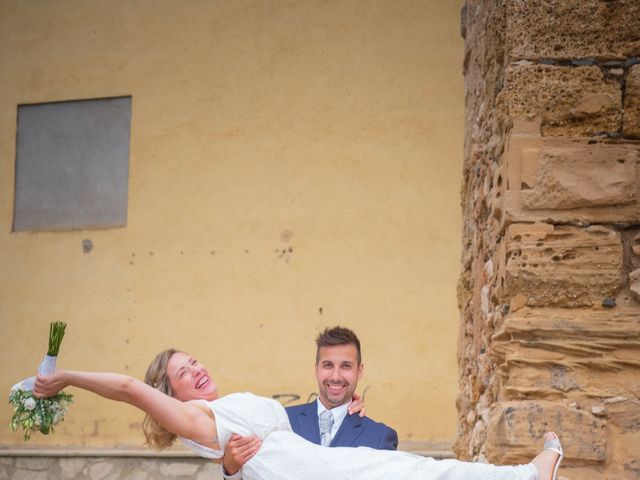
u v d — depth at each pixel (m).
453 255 10.88
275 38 11.68
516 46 4.64
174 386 4.17
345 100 11.38
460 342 6.36
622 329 4.32
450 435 10.55
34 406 3.85
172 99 11.97
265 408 3.99
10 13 12.73
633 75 4.56
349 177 11.27
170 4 12.10
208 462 10.53
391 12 11.34
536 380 4.36
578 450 4.25
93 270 11.99
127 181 12.09
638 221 4.44
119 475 10.81
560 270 4.43
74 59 12.41
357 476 3.77
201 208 11.70
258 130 11.62
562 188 4.48
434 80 11.14
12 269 12.28
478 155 5.83
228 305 11.44
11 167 12.52
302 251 11.29
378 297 10.98
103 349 11.78
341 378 4.55
